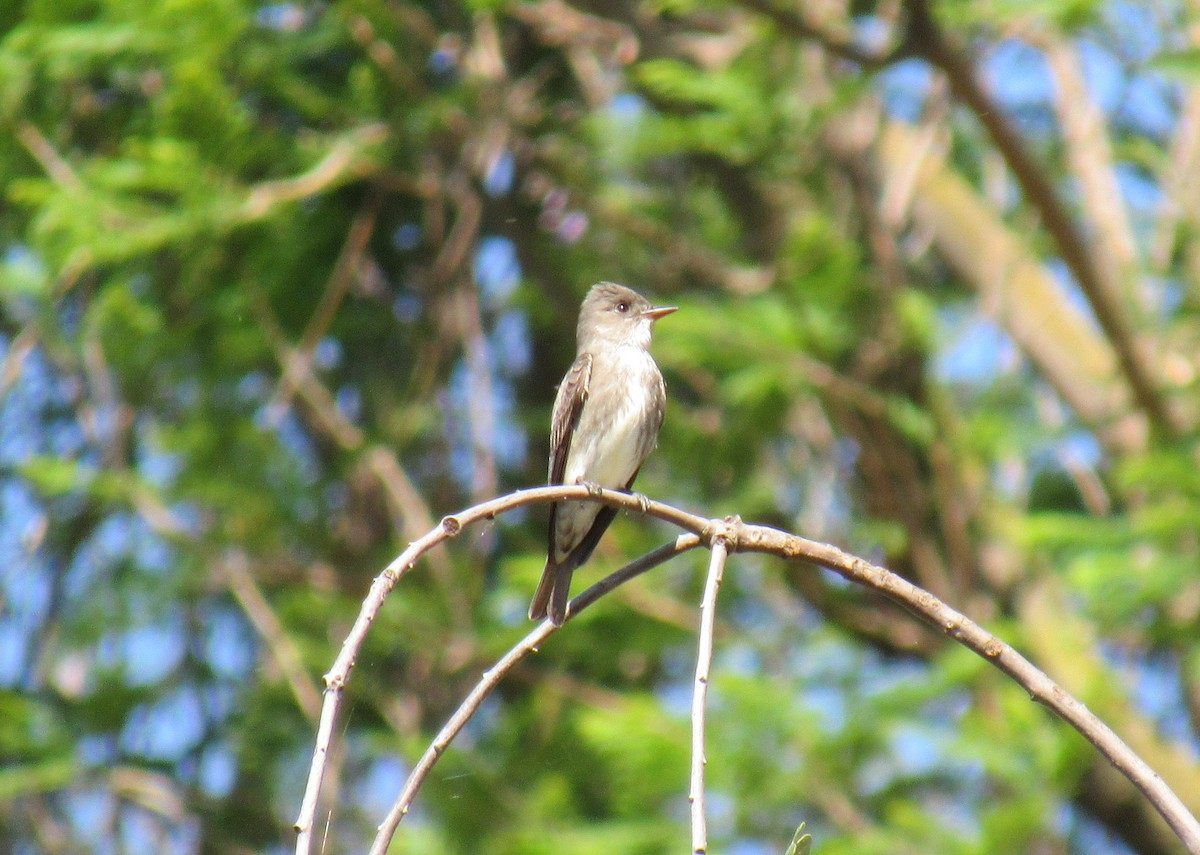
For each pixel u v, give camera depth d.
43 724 12.88
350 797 13.24
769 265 15.30
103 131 13.75
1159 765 12.23
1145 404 13.02
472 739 13.80
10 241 13.56
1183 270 13.82
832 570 5.22
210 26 11.68
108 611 13.23
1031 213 15.62
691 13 15.24
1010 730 11.06
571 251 15.36
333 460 14.42
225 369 13.39
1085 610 12.38
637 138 14.21
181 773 13.70
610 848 11.05
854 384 13.34
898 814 10.66
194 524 13.51
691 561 13.85
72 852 13.08
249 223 12.33
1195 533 11.46
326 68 14.43
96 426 13.74
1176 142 15.16
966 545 14.01
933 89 14.70
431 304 15.00
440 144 14.78
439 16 15.07
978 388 15.48
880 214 14.38
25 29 11.99
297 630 13.60
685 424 14.43
